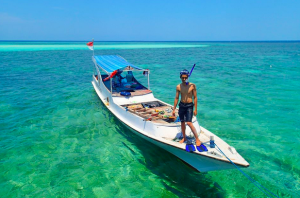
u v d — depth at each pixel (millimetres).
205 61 39219
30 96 16031
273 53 61344
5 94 16406
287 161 8086
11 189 6570
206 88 18750
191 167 7137
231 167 6090
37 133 10203
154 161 8180
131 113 9344
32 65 30984
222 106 14000
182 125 6941
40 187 6680
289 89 18109
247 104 14359
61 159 8156
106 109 13406
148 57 46938
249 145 9211
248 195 6449
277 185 6852
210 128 10812
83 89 18344
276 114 12562
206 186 6859
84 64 33000
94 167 7715
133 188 6711
